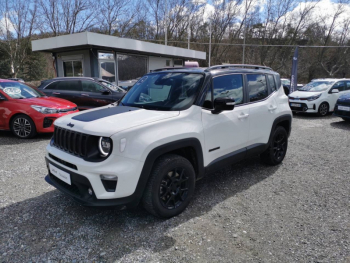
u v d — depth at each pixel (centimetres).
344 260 236
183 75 359
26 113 638
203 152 323
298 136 725
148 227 287
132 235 273
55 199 349
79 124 278
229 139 360
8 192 368
